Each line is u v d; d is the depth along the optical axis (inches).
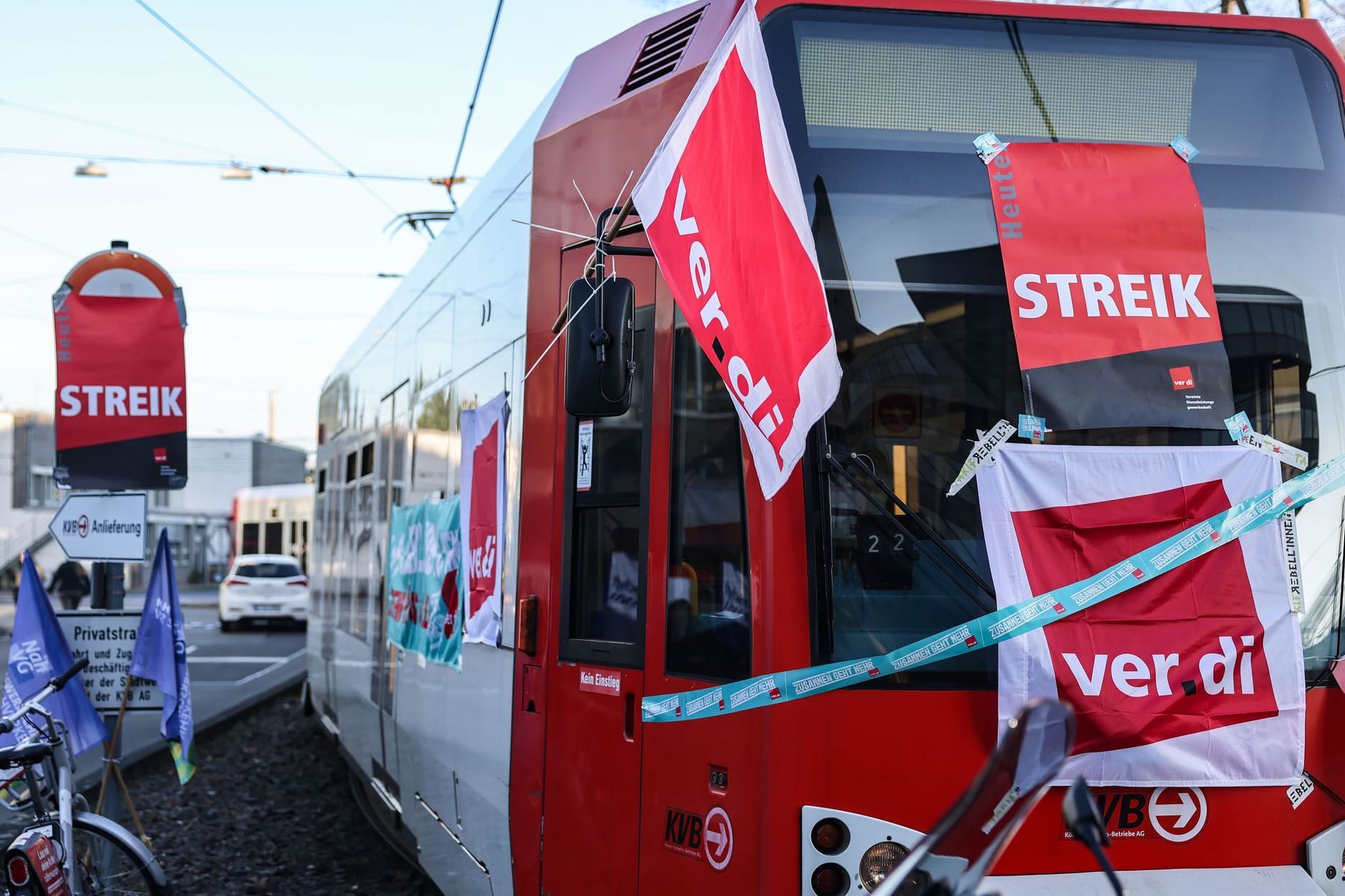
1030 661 135.5
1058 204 144.3
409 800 274.2
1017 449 139.1
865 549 137.6
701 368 150.4
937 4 149.9
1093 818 74.5
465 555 224.8
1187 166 147.3
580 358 139.6
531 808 178.4
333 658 425.4
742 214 134.3
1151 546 138.7
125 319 270.7
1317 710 141.9
